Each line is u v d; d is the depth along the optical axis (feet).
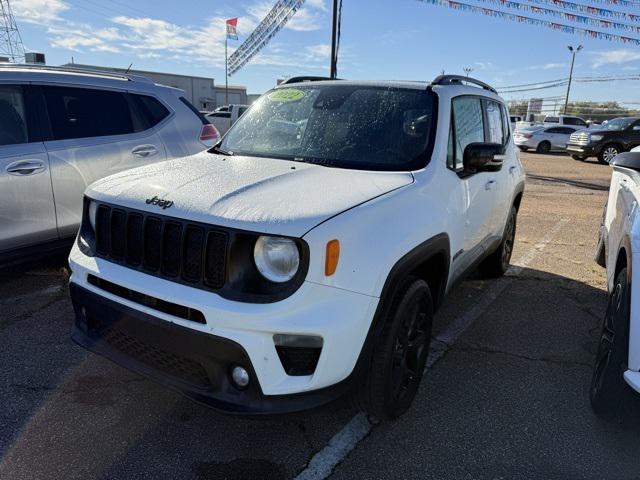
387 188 8.69
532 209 30.60
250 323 6.78
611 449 8.66
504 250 16.67
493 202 13.39
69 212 14.74
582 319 14.12
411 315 8.84
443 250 9.75
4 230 13.48
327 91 12.05
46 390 9.86
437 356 11.76
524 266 18.81
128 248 8.03
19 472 7.70
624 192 11.95
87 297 8.41
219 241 7.06
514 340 12.71
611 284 10.98
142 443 8.45
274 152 10.87
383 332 8.06
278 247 6.86
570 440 8.87
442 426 9.16
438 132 10.44
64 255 15.03
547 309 14.75
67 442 8.41
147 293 7.48
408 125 10.60
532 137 81.82
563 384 10.70
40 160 13.99
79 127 15.08
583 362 11.68
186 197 7.73
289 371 7.16
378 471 8.00
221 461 8.10
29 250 14.11
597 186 41.78
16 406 9.33
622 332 8.27
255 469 7.95
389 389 8.40
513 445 8.70
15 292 14.65
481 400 10.01
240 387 7.29
